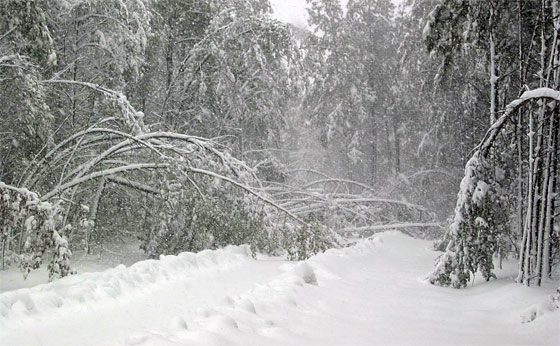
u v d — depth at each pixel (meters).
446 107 21.08
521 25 10.07
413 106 28.41
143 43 14.08
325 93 31.48
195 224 12.74
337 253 12.55
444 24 10.87
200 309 5.23
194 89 18.70
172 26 19.14
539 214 8.40
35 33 11.16
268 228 12.97
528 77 12.02
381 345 4.71
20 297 5.27
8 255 10.47
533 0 10.51
